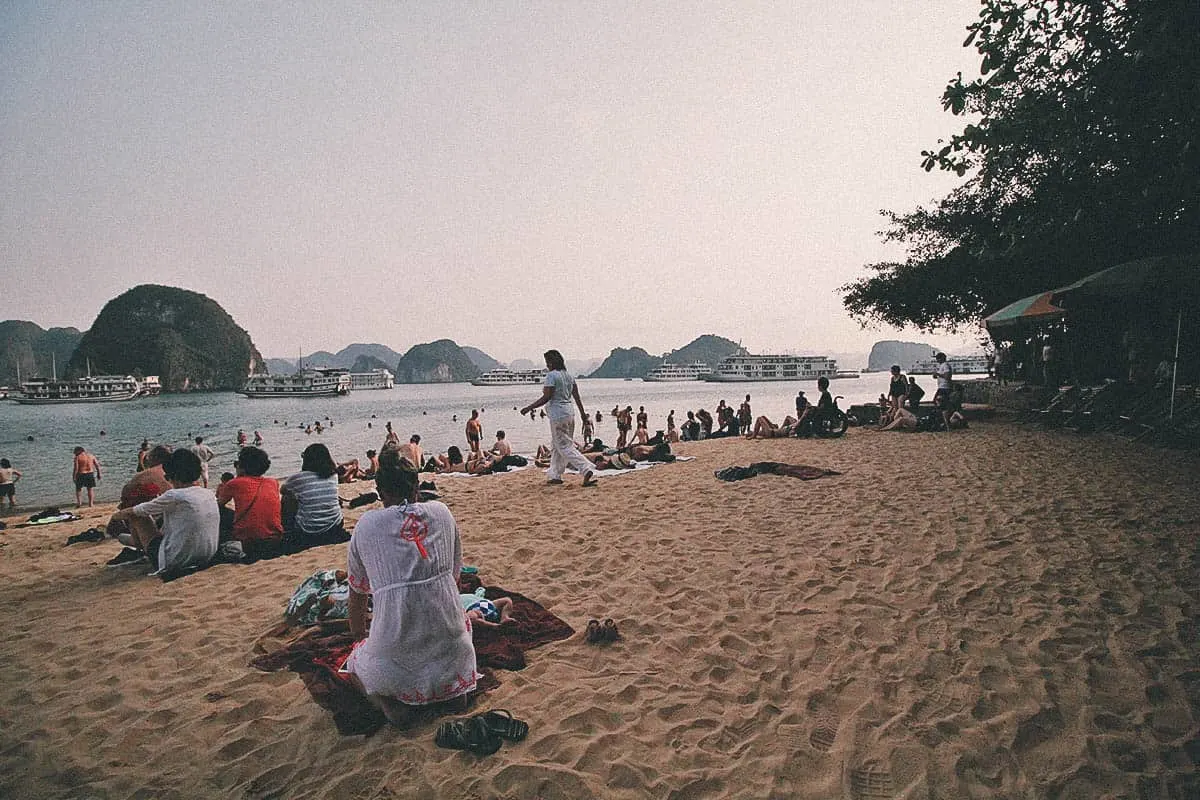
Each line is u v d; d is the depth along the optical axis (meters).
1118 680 3.50
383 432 49.03
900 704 3.34
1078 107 6.18
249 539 6.20
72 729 3.20
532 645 4.05
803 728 3.14
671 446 16.22
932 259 21.62
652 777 2.77
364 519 3.29
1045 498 7.41
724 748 2.99
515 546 6.45
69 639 4.32
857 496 8.05
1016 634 4.07
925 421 15.18
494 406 94.50
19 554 7.22
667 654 3.95
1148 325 15.54
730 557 5.83
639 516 7.59
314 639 4.14
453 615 3.29
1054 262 16.64
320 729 3.14
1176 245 13.17
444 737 2.97
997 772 2.81
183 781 2.77
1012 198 16.00
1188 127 6.05
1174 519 6.27
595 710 3.28
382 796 2.63
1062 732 3.07
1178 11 4.96
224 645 4.15
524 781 2.73
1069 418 14.02
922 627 4.23
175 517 5.67
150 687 3.61
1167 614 4.22
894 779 2.77
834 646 4.01
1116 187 7.61
